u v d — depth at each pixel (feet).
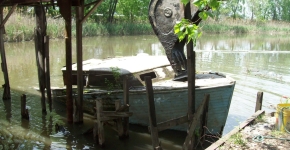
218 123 28.63
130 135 29.53
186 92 28.25
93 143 27.94
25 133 29.89
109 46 96.78
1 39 39.83
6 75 40.37
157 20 31.99
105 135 29.60
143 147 27.17
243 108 36.47
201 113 24.45
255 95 41.32
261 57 72.84
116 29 145.59
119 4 167.84
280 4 224.53
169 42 31.91
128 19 169.07
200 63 64.34
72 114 32.12
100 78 33.94
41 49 35.88
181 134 29.60
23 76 53.78
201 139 25.95
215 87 27.40
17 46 90.68
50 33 112.78
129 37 135.74
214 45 100.58
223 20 176.45
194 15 27.71
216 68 58.95
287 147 19.39
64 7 29.96
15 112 35.81
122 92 30.68
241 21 182.39
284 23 193.57
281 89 43.83
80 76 31.35
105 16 157.28
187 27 16.60
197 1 15.56
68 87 31.50
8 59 69.46
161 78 33.19
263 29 181.16
